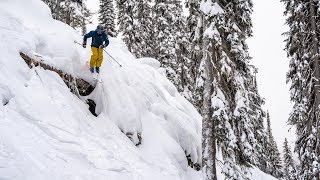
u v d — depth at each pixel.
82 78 10.40
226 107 11.36
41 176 5.76
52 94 8.41
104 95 10.44
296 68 15.48
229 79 11.73
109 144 8.77
